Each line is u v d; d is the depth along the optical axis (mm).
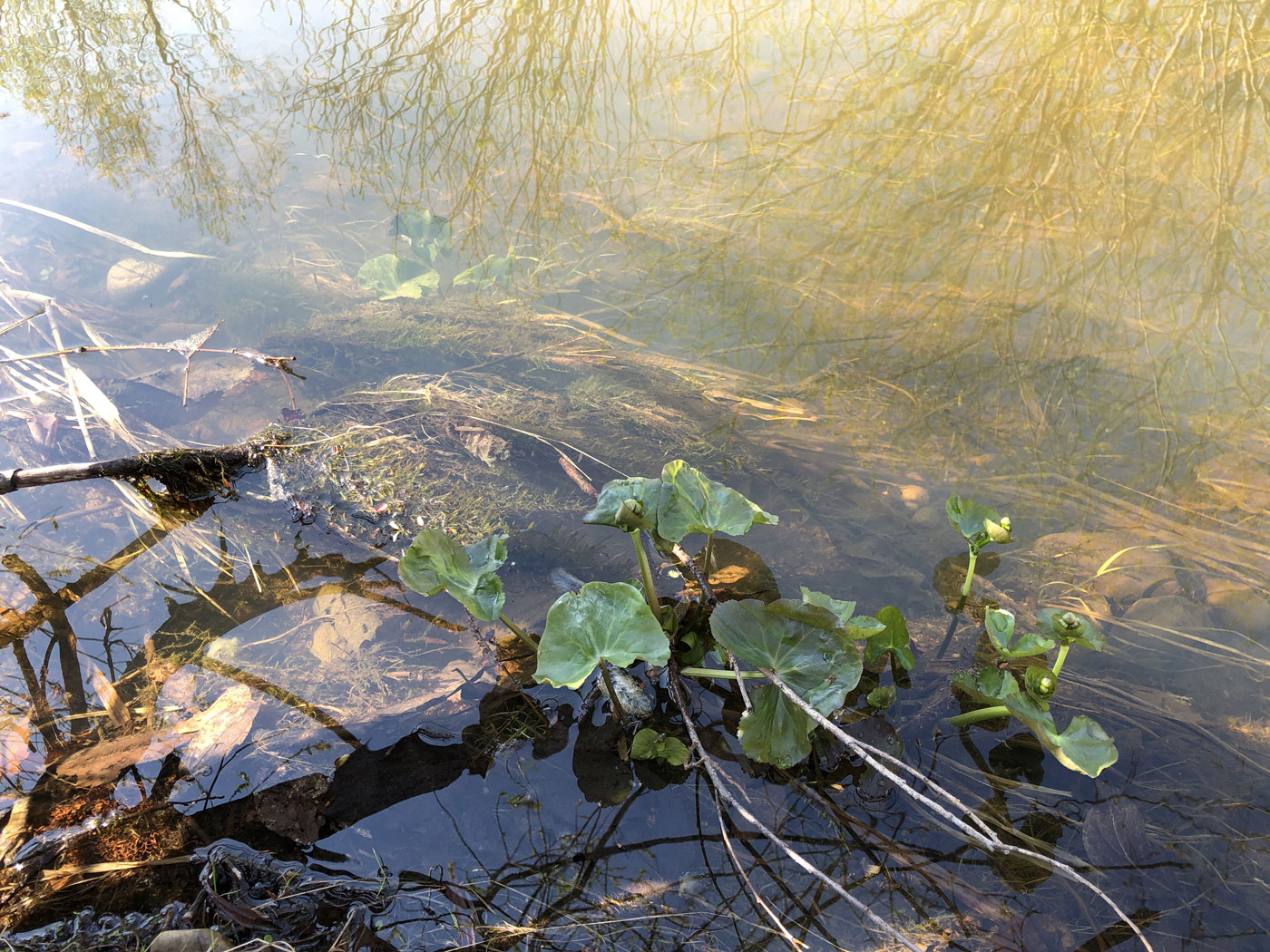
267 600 2498
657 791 1922
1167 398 3270
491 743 2037
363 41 6473
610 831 1831
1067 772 1945
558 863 1764
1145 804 1863
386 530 2736
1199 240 4219
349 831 1819
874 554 2631
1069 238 4293
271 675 2244
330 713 2125
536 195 4781
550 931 1637
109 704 2133
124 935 1590
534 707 2127
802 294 3986
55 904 1650
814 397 3381
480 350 3641
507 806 1885
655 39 6559
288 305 3943
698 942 1625
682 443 3131
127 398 3287
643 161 5098
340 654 2316
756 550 2643
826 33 6555
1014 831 1812
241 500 2875
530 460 3021
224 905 1608
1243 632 2350
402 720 2092
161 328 3756
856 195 4715
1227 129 5066
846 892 1636
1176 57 5723
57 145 5254
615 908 1681
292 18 6883
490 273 4160
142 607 2471
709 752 2012
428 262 4254
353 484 2889
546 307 3957
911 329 3721
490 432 3121
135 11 6535
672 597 2410
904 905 1686
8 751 1984
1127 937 1617
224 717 2098
